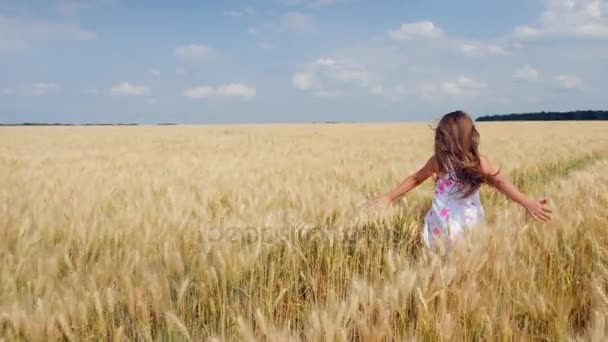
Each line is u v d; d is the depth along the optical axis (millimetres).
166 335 2090
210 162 9094
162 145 17047
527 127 41562
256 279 2672
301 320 2312
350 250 3193
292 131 35000
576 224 3104
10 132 36406
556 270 2648
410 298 2184
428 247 2893
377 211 3533
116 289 2330
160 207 3855
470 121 3211
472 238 2773
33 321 1937
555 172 8758
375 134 27609
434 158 3406
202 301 2379
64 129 45562
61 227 3346
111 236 3188
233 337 2020
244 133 31172
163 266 2705
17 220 3387
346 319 1890
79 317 2027
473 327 2037
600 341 1707
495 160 9164
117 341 1970
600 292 2053
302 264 2932
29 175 6902
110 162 9625
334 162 9094
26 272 2541
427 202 4484
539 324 2135
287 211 3604
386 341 1871
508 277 2428
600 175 5398
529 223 3117
